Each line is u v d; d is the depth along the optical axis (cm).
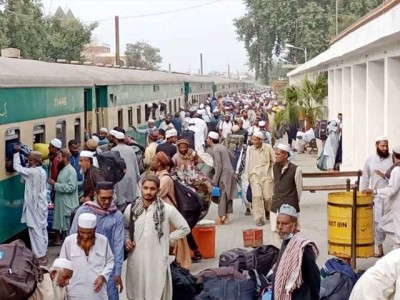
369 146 1998
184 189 1041
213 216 1670
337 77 2870
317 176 1559
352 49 1856
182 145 1280
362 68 2289
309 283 646
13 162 1146
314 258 646
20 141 1222
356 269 1070
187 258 1086
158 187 783
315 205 1819
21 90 1232
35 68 1391
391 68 1664
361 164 2312
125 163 1289
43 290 628
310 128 3222
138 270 773
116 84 2170
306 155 3127
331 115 3117
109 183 748
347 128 2452
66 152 1273
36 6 4272
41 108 1359
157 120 3011
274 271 665
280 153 1116
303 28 6462
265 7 6894
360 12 6359
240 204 1845
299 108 3194
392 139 1675
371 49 1817
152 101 2980
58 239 1341
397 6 1230
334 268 870
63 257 698
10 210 1160
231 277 891
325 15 6456
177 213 801
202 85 5416
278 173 1127
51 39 4841
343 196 1052
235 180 1554
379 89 1981
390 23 1298
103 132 1777
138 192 1416
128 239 772
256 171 1495
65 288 686
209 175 1589
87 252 699
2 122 1121
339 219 1052
